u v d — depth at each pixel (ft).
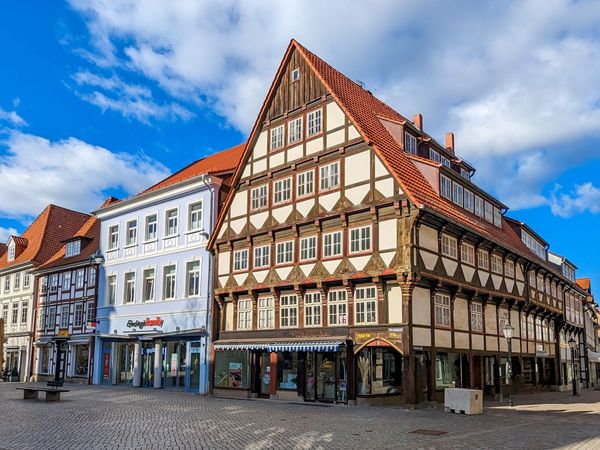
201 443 44.04
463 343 86.43
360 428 52.95
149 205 120.16
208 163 128.88
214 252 103.65
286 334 87.35
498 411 71.72
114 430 51.42
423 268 76.33
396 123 91.97
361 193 80.94
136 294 119.55
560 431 51.52
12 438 46.52
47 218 180.75
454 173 91.15
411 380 71.97
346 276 79.71
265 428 52.80
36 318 159.02
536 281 122.01
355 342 77.82
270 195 94.84
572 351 113.80
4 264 180.75
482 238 92.58
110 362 124.47
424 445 43.19
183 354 106.73
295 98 93.97
